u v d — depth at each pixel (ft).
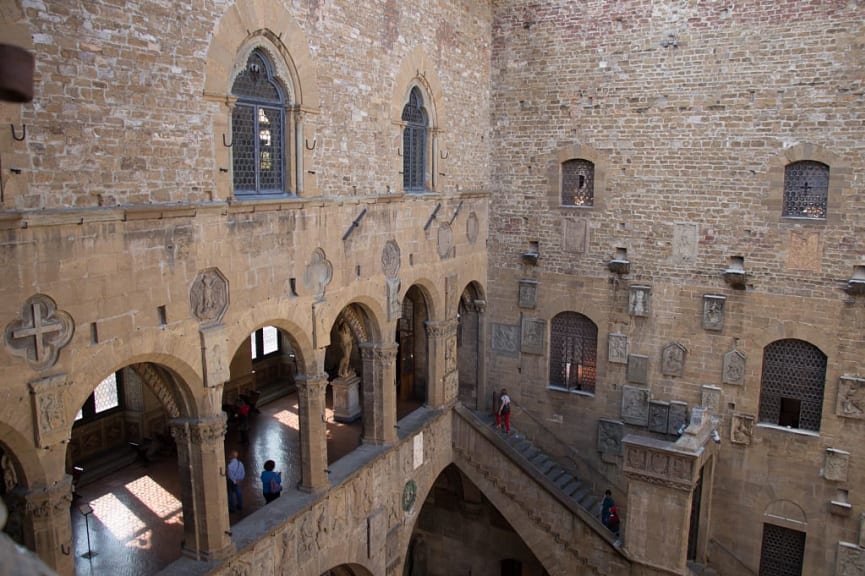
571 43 81.76
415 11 69.51
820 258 72.79
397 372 89.10
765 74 72.90
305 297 57.72
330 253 59.98
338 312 61.93
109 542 54.65
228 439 74.95
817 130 71.41
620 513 85.81
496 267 89.76
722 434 79.36
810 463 75.82
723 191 76.33
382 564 71.51
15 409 37.63
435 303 79.41
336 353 99.40
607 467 86.38
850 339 72.43
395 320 70.49
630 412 83.92
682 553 69.15
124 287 42.47
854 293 71.20
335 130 59.36
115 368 42.55
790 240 73.92
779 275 74.90
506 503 82.02
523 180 86.69
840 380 73.00
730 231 76.59
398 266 70.49
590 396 86.43
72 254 39.29
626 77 79.36
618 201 81.71
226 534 51.31
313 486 60.70
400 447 73.31
